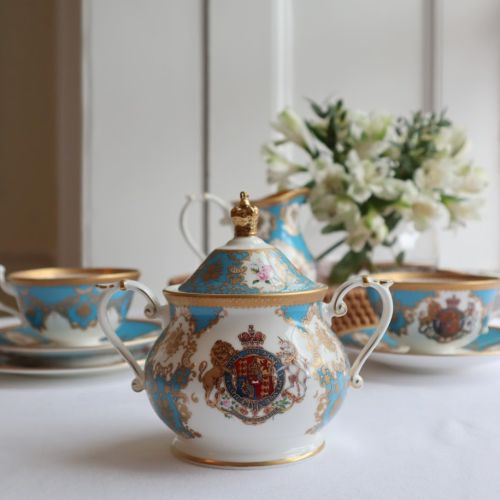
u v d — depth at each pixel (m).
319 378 0.56
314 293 0.57
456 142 1.16
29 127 2.59
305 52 2.09
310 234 1.13
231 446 0.55
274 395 0.54
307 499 0.49
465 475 0.53
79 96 2.06
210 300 0.55
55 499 0.50
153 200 2.09
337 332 1.04
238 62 2.07
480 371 0.88
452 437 0.62
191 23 2.06
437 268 1.14
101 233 2.08
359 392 0.79
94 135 2.07
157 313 0.61
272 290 0.56
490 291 0.89
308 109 2.11
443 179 1.10
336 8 2.09
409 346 0.91
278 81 2.08
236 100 2.08
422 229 1.08
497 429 0.65
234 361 0.54
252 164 2.09
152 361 0.58
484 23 2.08
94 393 0.80
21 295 0.94
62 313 0.92
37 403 0.76
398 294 0.89
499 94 2.09
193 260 2.10
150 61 2.06
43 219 2.61
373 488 0.51
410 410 0.71
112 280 0.93
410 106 2.11
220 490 0.51
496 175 2.10
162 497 0.50
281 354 0.55
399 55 2.11
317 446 0.59
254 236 0.60
